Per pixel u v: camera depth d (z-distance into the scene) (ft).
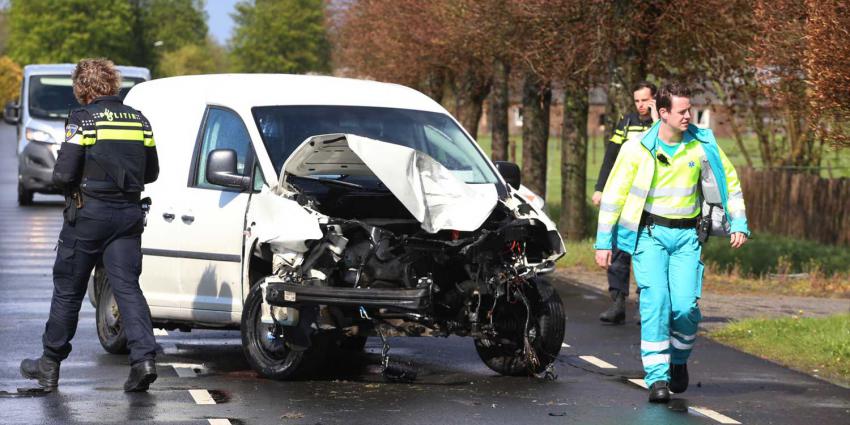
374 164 33.42
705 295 59.82
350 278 34.30
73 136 32.68
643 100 46.93
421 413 30.89
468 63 109.60
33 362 33.91
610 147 47.50
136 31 536.42
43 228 85.35
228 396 32.65
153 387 33.91
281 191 34.91
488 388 34.47
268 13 533.55
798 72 56.44
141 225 33.53
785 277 69.10
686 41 77.41
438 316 34.81
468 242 34.04
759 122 111.04
